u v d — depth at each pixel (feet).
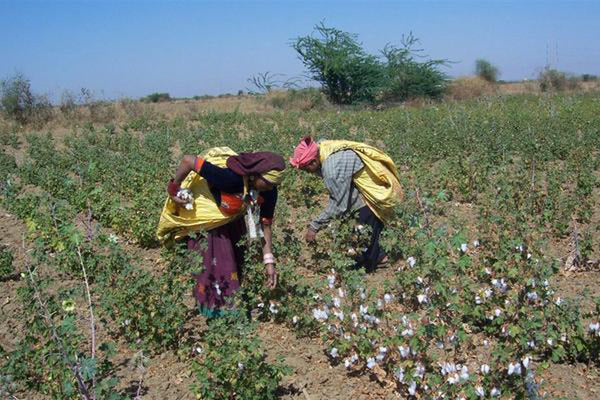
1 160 47.47
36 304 16.60
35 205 30.22
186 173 18.66
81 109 90.07
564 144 45.70
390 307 19.94
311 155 23.39
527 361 14.26
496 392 14.40
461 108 81.92
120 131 75.82
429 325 15.84
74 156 49.57
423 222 25.66
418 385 15.76
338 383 16.97
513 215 24.58
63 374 14.76
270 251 19.24
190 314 20.79
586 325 19.15
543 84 134.92
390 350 16.61
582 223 30.01
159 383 17.02
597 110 72.69
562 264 24.86
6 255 24.09
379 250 24.04
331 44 114.93
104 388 13.71
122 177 37.70
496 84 148.15
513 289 18.56
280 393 16.56
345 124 72.84
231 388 15.10
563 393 16.12
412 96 120.67
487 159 38.24
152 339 18.42
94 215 31.53
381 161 23.85
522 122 59.31
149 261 25.63
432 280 17.54
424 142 49.01
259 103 114.11
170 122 81.46
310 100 111.24
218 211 18.88
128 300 18.43
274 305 19.63
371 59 116.26
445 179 35.60
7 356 16.62
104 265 20.98
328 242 24.08
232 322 16.51
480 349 17.81
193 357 18.03
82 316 20.54
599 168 41.65
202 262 19.06
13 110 84.28
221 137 61.36
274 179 18.43
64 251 22.84
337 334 17.76
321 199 35.83
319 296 19.27
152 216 27.45
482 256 21.61
